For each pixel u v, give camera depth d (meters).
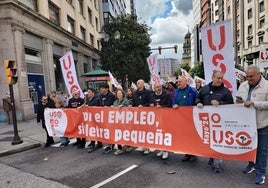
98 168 5.79
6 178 5.51
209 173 5.09
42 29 16.61
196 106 5.35
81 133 7.55
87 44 27.16
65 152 7.46
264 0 39.56
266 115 4.46
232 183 4.55
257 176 4.52
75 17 24.88
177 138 5.70
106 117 6.91
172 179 4.89
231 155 4.94
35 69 16.11
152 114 6.07
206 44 6.32
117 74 26.19
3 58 13.48
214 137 5.14
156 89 6.41
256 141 4.61
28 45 15.10
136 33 26.16
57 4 20.20
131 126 6.44
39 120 8.58
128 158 6.40
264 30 39.81
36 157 7.16
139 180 4.95
